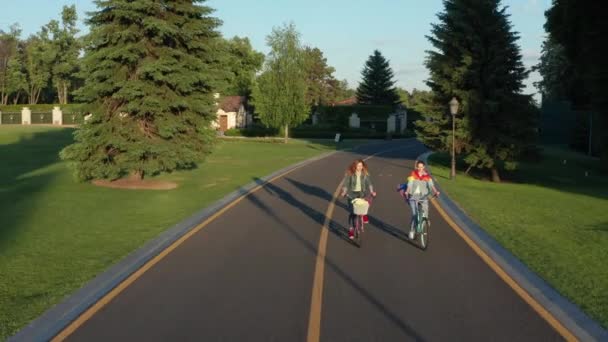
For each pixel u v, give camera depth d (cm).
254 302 796
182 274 950
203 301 802
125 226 1381
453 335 673
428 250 1152
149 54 2316
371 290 858
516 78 3347
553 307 775
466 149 3406
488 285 888
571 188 3016
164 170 2428
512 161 3344
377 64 11781
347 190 1239
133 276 937
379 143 6519
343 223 1473
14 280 893
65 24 9944
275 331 683
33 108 8512
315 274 952
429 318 732
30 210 1605
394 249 1160
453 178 2869
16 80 10038
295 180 2558
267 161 3706
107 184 2288
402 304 789
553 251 1121
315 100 13450
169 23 2284
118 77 2255
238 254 1103
